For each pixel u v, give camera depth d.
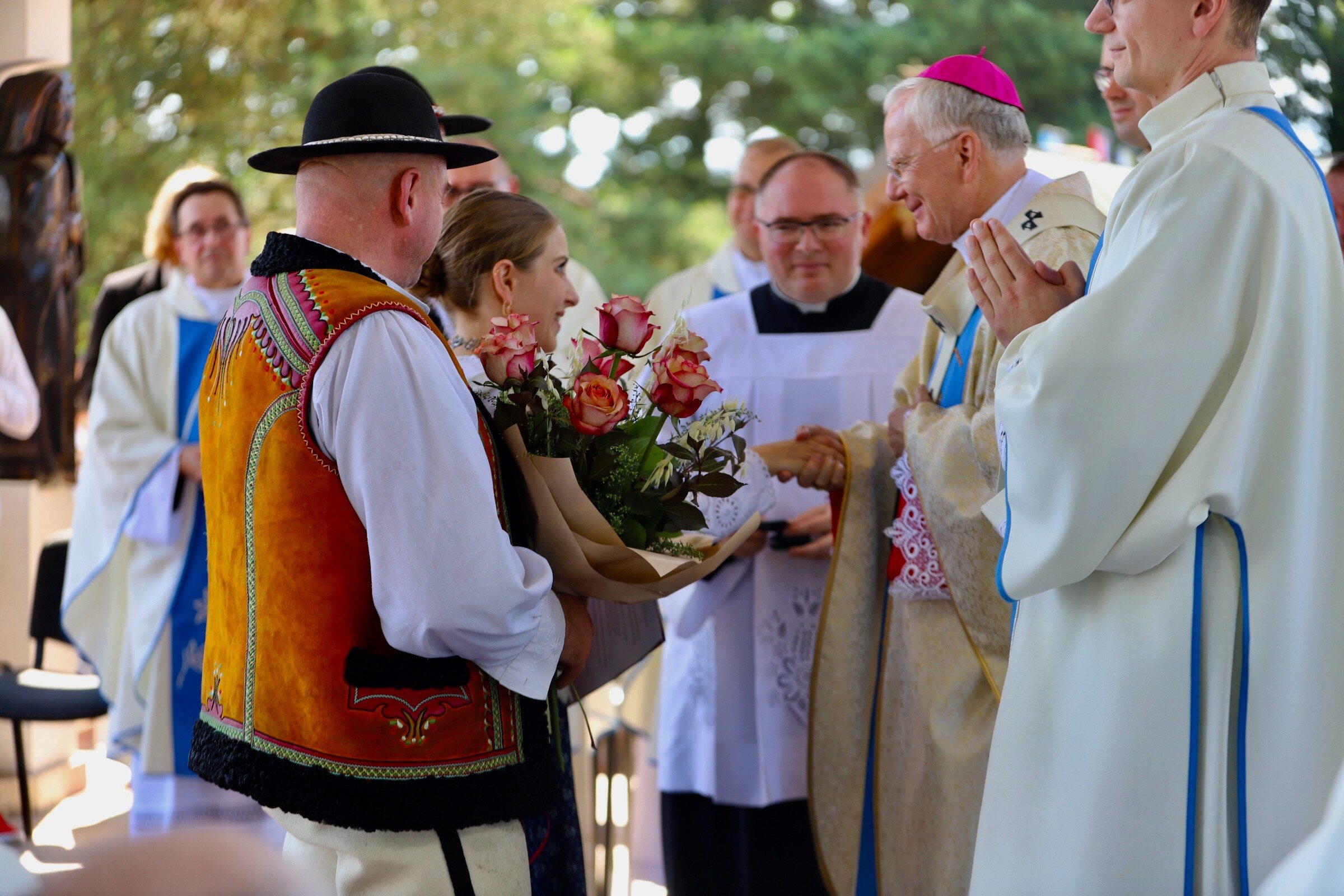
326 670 1.92
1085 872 1.98
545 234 2.50
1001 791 2.09
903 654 2.76
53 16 5.08
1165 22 2.06
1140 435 1.91
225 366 2.06
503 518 2.09
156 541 4.21
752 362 3.48
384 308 1.95
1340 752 1.94
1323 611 1.95
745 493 2.67
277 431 1.95
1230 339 1.93
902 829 2.72
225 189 4.49
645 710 4.07
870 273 3.61
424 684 1.94
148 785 4.27
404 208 2.07
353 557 1.94
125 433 4.30
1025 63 13.62
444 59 13.32
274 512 1.95
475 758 1.97
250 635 1.98
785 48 15.58
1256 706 1.94
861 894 2.88
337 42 12.30
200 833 0.87
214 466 2.08
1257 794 1.94
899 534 2.74
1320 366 1.97
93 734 5.78
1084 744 2.01
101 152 11.19
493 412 2.17
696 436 2.26
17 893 0.90
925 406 2.68
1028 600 2.14
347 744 1.91
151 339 4.39
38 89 4.89
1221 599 1.96
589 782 4.15
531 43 13.76
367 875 1.97
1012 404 2.00
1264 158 1.97
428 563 1.87
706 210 16.12
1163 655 1.95
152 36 11.40
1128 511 1.93
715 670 3.30
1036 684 2.08
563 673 2.26
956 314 2.76
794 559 3.26
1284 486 1.95
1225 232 1.93
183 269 4.52
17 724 4.38
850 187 3.38
